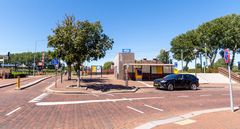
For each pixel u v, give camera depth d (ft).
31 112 32.94
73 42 67.15
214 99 50.60
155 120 28.78
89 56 71.67
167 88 72.79
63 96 54.29
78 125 25.71
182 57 209.36
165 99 49.96
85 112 33.68
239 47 182.29
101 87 75.92
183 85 75.20
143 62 128.47
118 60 121.80
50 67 337.52
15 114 31.22
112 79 115.96
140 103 43.73
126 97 53.36
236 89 80.64
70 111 34.30
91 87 75.51
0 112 32.50
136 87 78.74
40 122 26.91
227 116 29.71
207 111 34.73
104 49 73.10
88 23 70.69
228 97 54.54
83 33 68.08
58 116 30.50
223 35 178.91
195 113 32.99
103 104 41.81
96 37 71.87
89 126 25.34
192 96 56.18
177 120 28.45
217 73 148.56
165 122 27.40
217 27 176.86
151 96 55.83
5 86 79.46
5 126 24.82
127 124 26.55
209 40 185.16
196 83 77.51
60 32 69.41
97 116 30.91
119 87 76.59
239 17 178.50
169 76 76.02
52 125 25.55
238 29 173.27
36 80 112.68
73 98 50.29
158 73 112.06
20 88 69.77
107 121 28.02
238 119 27.84
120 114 32.60
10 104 39.75
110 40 73.67
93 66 133.49
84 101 45.37
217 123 25.82
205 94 61.21
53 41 69.92
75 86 77.25
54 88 70.74
